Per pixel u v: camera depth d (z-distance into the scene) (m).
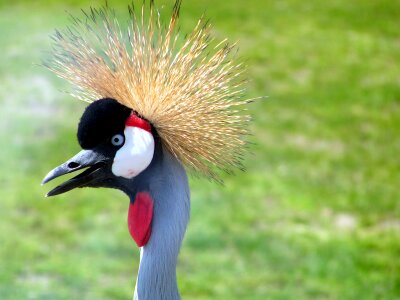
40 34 18.47
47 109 14.88
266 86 16.89
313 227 11.50
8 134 13.95
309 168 13.39
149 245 5.09
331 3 22.19
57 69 5.40
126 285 9.92
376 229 11.52
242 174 13.08
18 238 10.98
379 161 13.76
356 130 14.99
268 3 21.95
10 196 12.06
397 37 20.06
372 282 10.12
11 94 15.41
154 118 5.00
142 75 5.05
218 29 19.84
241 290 9.88
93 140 4.93
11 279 9.96
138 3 18.58
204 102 5.05
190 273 10.23
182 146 5.04
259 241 11.02
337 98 16.47
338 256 10.70
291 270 10.38
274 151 13.94
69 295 9.64
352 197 12.43
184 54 5.21
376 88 17.06
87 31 5.47
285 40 19.48
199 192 12.36
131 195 5.10
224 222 11.49
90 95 5.20
